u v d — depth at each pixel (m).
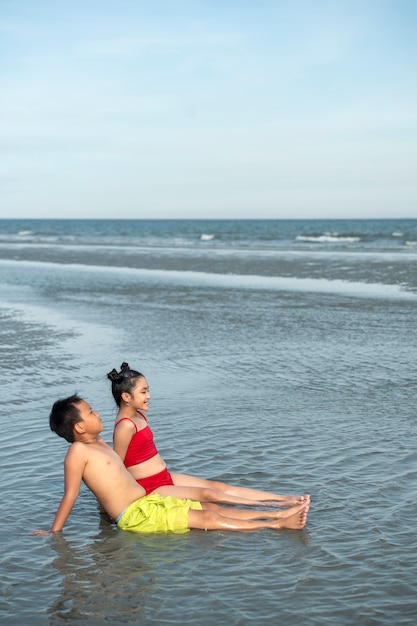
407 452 6.89
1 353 12.24
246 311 17.58
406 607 4.09
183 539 5.14
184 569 4.64
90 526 5.43
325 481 6.18
